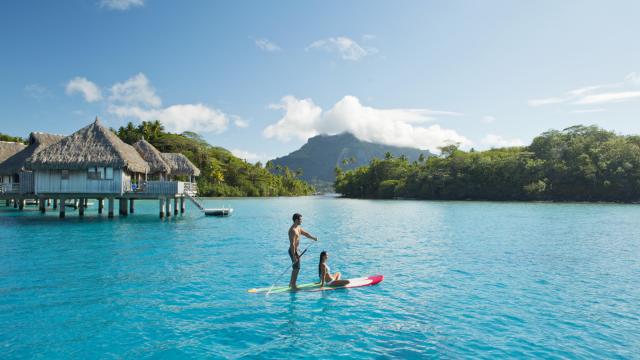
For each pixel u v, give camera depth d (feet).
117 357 23.95
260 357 24.09
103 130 106.52
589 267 50.60
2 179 146.72
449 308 33.45
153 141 380.99
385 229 97.96
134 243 68.54
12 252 58.90
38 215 123.13
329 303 34.60
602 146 288.51
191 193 131.23
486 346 25.73
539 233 88.43
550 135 315.99
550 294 37.86
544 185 283.38
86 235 78.43
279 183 516.73
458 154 372.17
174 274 45.16
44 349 25.00
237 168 440.45
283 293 37.52
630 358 23.91
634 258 56.90
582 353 24.63
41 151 101.55
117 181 104.37
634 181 260.42
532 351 24.94
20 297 35.78
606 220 124.77
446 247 67.15
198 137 465.47
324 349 25.26
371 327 29.07
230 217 132.98
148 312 31.99
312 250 63.67
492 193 314.76
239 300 35.35
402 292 38.24
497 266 51.08
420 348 25.44
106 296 36.29
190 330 28.22
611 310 33.06
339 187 503.20
